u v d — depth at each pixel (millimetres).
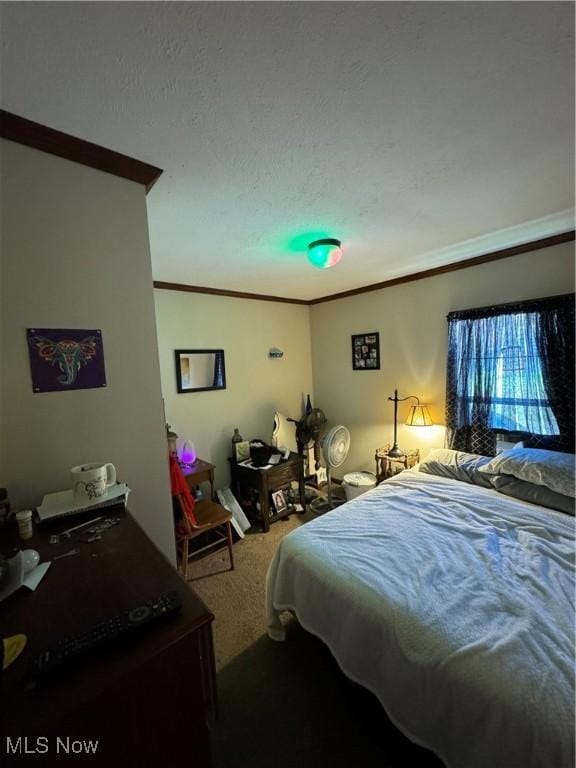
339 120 1026
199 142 1095
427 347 2902
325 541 1590
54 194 1069
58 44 726
